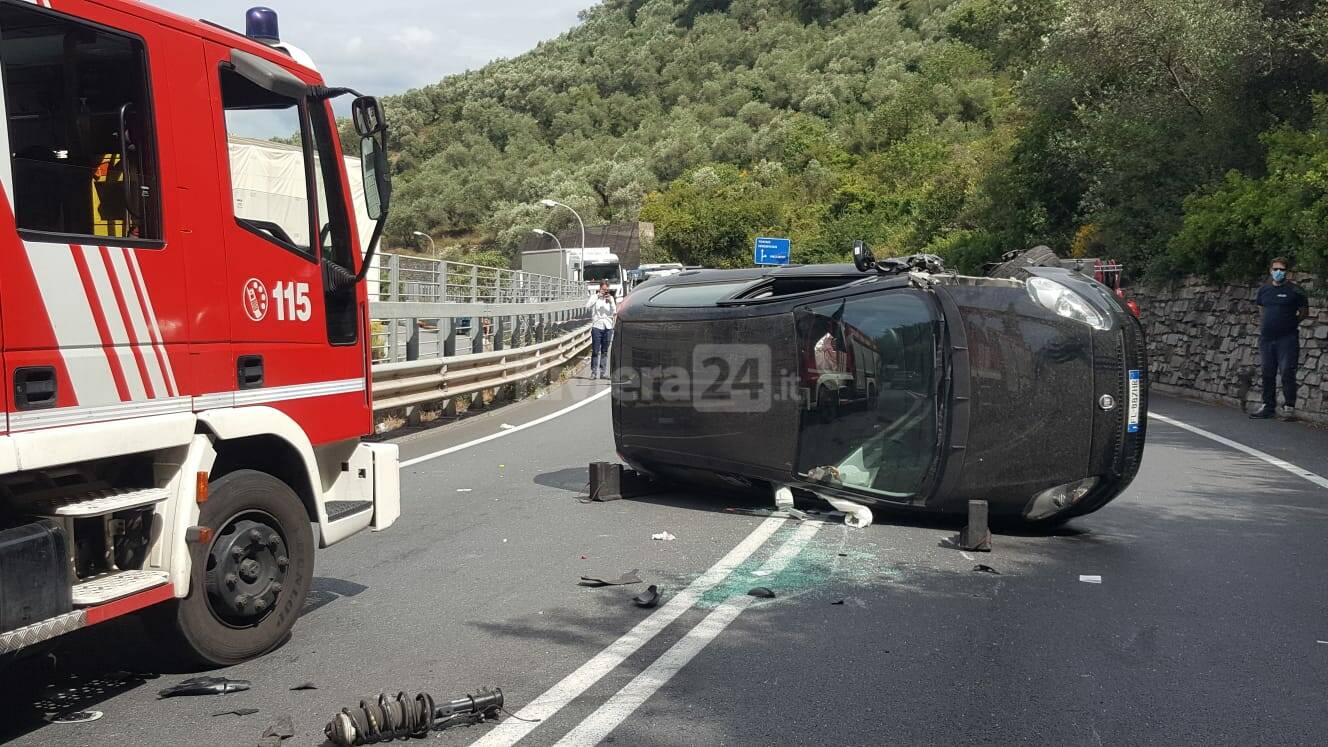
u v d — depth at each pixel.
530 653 5.11
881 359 7.75
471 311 17.72
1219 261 19.38
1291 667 4.88
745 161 114.69
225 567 4.82
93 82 4.29
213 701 4.50
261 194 5.26
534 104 160.75
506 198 130.75
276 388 5.27
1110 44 24.19
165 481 4.62
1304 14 19.62
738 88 141.25
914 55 118.81
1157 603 5.93
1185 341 20.80
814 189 85.12
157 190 4.57
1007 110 38.34
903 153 76.12
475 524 8.20
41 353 3.97
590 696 4.52
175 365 4.61
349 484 6.01
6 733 4.15
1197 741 4.05
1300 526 7.97
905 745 4.01
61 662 4.98
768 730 4.14
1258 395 17.16
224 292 4.92
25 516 4.10
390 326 14.74
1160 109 24.14
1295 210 15.85
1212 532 7.78
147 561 4.54
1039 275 7.65
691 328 8.59
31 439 3.88
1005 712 4.34
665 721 4.24
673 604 5.92
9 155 3.87
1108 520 8.20
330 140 5.84
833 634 5.38
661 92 157.75
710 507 8.77
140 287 4.43
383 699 4.05
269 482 5.10
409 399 14.37
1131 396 7.40
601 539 7.60
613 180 118.38
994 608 5.83
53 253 4.03
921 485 7.51
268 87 5.23
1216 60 21.39
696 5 183.12
